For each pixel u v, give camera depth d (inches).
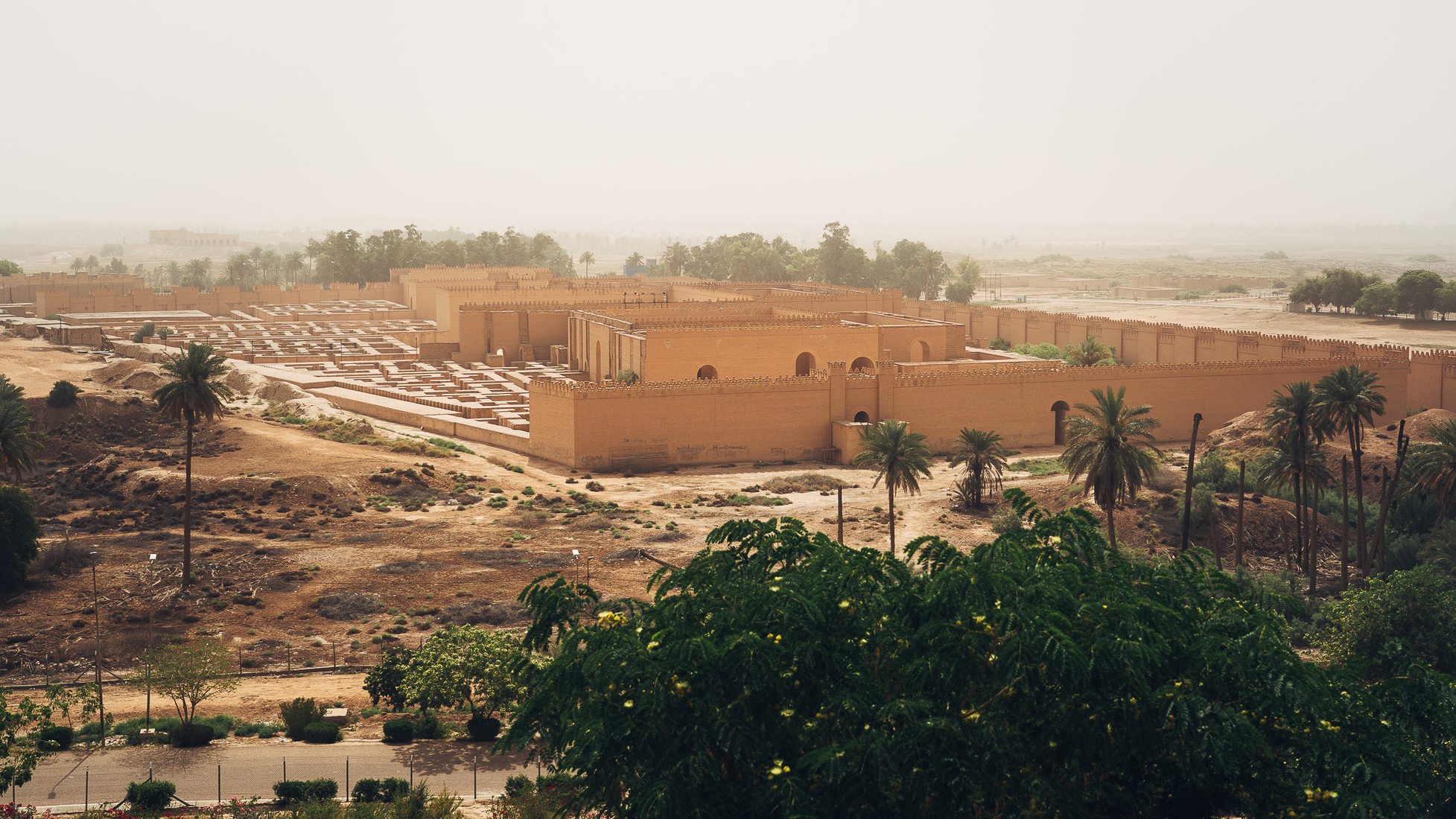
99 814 1392.7
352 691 1958.7
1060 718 924.6
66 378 4645.7
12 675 2042.3
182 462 3422.7
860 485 3403.1
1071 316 5757.9
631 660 940.0
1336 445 3230.8
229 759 1637.6
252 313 7839.6
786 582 1005.2
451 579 2517.2
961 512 3065.9
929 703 901.2
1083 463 2514.8
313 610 2357.3
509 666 1713.8
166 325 6801.2
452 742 1708.9
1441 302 7485.2
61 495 3147.1
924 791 868.0
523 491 3275.1
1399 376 4111.7
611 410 3602.4
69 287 7519.7
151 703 1905.8
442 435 4104.3
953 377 3895.2
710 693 919.0
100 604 2363.4
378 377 5078.7
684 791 891.4
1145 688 898.1
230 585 2472.9
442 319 6899.6
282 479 3159.5
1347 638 1900.8
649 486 3380.9
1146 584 1093.1
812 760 869.2
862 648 977.5
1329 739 933.8
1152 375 4052.7
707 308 5275.6
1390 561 2534.5
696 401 3673.7
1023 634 911.7
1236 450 3437.5
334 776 1576.0
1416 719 999.0
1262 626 971.9
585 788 1085.8
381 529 2888.8
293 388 4493.1
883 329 4633.4
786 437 3772.1
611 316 5022.1
